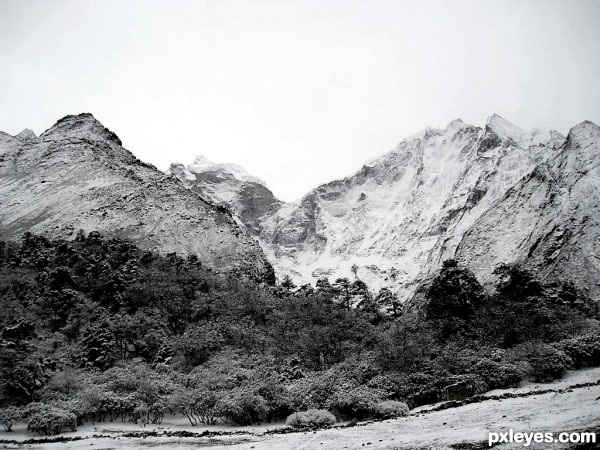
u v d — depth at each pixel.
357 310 85.06
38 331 61.56
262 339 62.81
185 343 57.12
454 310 61.03
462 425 24.34
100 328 57.62
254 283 102.00
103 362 53.44
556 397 27.94
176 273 85.88
